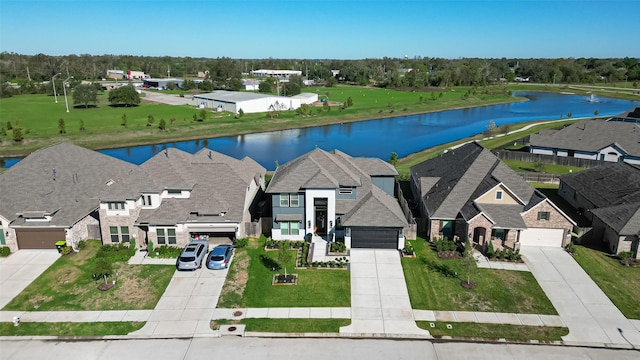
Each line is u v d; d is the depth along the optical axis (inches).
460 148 2096.5
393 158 2628.0
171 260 1459.2
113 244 1547.7
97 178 1796.3
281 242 1450.5
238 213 1555.1
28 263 1441.9
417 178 2010.3
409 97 6983.3
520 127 4234.7
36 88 7012.8
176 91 7726.4
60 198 1619.1
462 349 1052.5
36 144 3486.7
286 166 1855.3
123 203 1518.2
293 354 1035.3
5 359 1020.5
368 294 1270.9
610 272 1385.3
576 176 2007.9
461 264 1421.0
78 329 1122.7
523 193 1644.9
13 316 1175.0
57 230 1513.3
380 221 1497.3
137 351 1045.8
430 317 1168.8
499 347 1059.3
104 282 1328.7
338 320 1156.5
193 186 1609.3
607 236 1544.0
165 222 1493.6
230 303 1227.9
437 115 5595.5
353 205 1626.5
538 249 1535.4
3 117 4559.5
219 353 1039.0
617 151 2706.7
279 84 7800.2
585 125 2979.8
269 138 4124.0
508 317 1167.6
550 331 1112.2
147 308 1206.9
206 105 5639.8
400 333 1106.7
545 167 2731.3
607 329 1119.6
